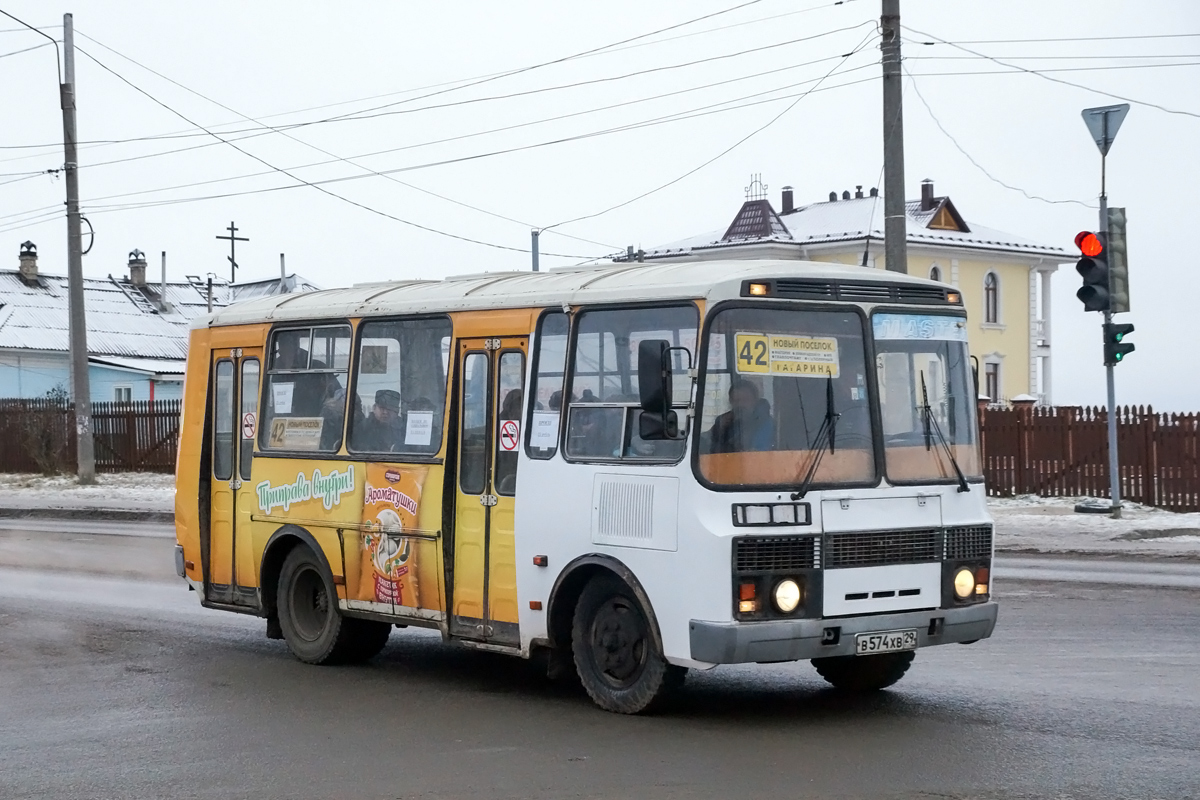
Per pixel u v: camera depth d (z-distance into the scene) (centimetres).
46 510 2867
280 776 767
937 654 1109
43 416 3972
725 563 817
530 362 959
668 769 756
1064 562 1789
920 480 887
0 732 897
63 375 5797
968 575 900
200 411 1252
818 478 850
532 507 942
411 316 1053
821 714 895
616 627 900
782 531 830
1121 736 816
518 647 954
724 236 5403
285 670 1112
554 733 856
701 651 824
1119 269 2148
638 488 868
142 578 1731
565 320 938
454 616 1002
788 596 830
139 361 5909
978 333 5553
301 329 1160
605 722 884
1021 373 5703
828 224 5334
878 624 857
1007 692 950
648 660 871
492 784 735
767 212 5322
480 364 995
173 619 1395
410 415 1049
